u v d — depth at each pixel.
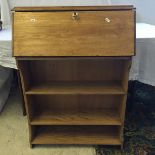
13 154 1.63
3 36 1.71
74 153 1.63
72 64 1.61
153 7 2.10
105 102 1.75
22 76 1.44
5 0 2.08
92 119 1.62
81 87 1.56
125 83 1.46
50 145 1.69
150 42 1.58
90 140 1.67
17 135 1.80
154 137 1.75
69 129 1.78
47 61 1.60
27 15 1.35
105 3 2.11
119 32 1.33
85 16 1.35
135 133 1.79
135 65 1.64
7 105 2.17
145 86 2.28
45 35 1.34
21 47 1.33
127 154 1.61
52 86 1.58
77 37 1.33
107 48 1.32
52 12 1.35
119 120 1.60
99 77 1.66
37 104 1.76
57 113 1.70
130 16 1.34
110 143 1.64
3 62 1.67
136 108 2.08
